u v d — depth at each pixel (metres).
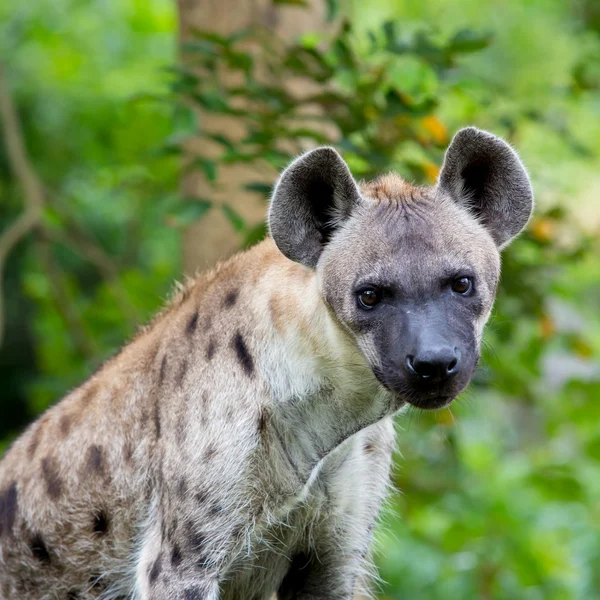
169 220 11.57
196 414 8.15
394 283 7.44
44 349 17.11
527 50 23.42
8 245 14.80
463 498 14.50
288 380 8.06
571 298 14.10
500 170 7.96
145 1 21.81
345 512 8.76
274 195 7.77
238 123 12.23
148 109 17.31
